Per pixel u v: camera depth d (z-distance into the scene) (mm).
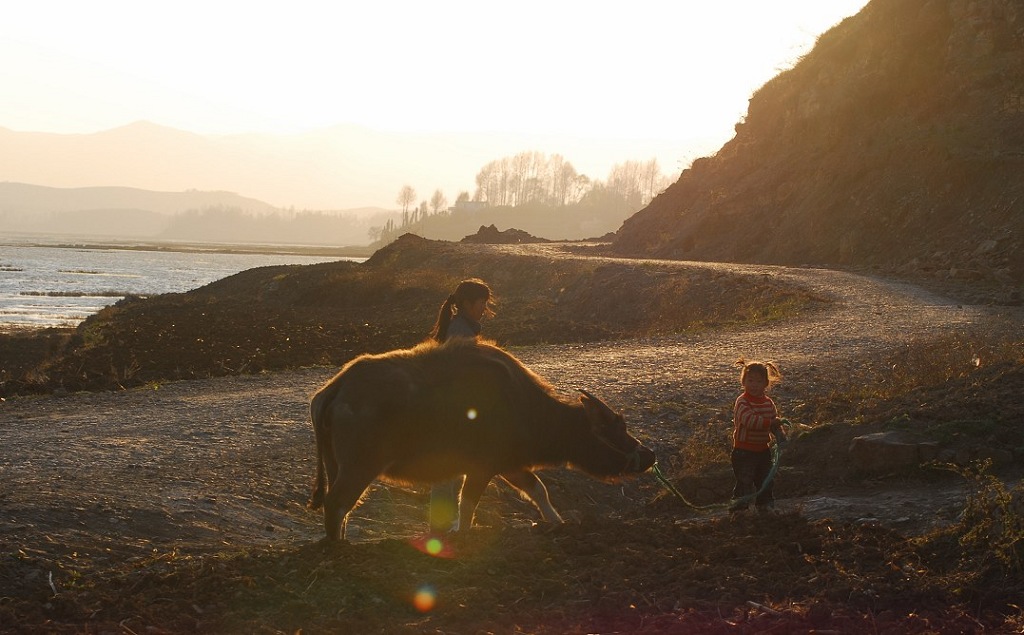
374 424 7211
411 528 9508
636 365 19312
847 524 7824
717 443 12664
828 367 17625
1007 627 5766
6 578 6645
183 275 104062
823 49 57656
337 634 5848
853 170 45906
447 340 8008
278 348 26578
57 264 120250
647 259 53812
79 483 9594
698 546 7445
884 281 33531
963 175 40188
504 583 6633
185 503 9195
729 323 27000
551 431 8086
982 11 47938
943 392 11852
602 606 6141
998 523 6941
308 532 9000
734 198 53688
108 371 22109
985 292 29859
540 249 64500
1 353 31281
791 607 6012
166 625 5918
